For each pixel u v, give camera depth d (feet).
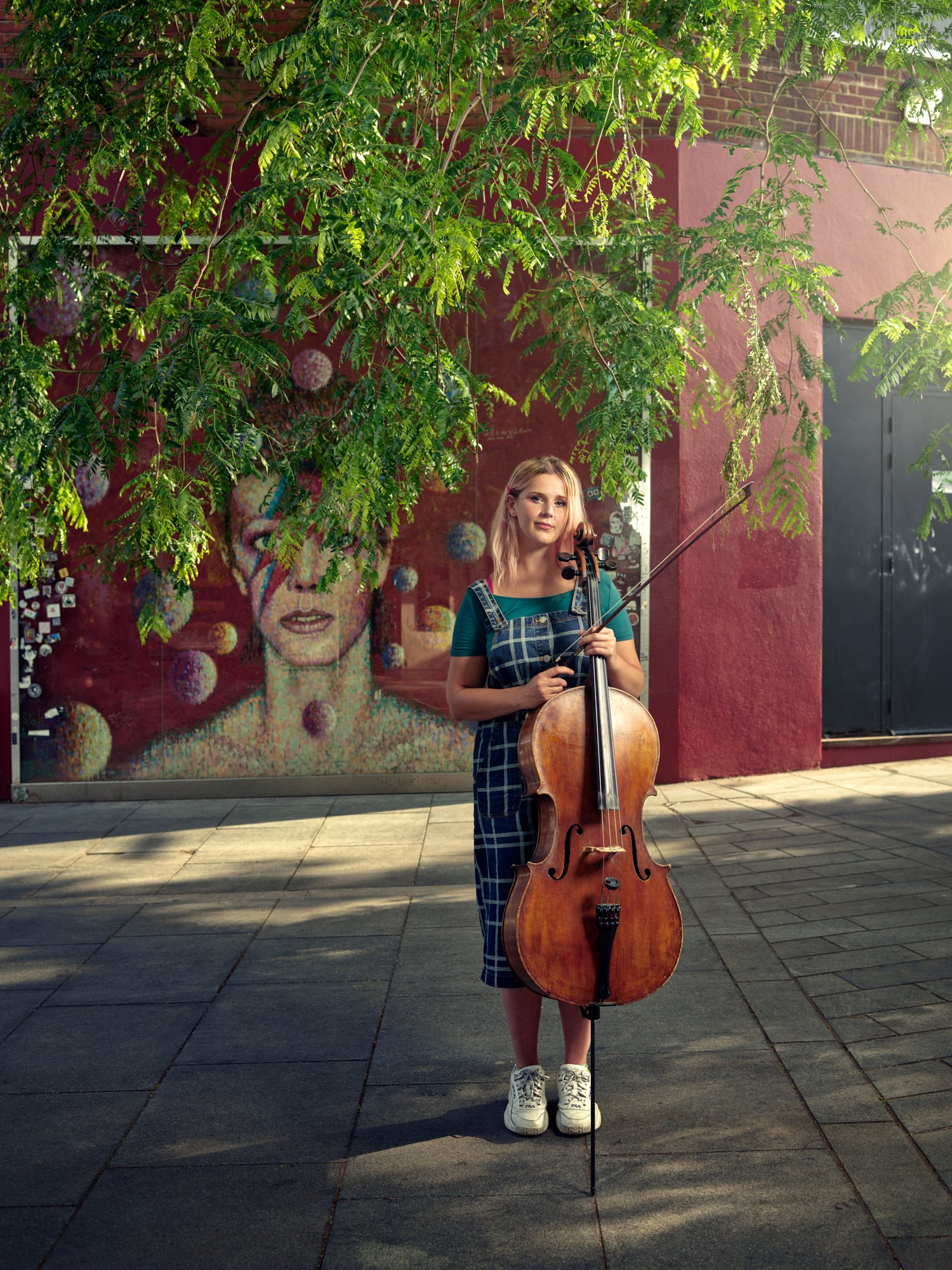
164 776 24.30
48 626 23.95
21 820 22.38
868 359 19.61
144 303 20.92
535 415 24.04
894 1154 8.66
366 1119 9.52
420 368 10.35
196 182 22.12
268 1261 7.45
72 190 13.70
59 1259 7.50
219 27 13.07
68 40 13.24
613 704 8.64
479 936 14.55
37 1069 10.64
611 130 13.52
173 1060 10.80
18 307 13.50
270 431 12.66
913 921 14.44
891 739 27.07
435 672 24.40
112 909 16.22
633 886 8.50
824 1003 11.80
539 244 13.43
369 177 10.66
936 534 27.53
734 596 25.09
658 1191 8.23
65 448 11.51
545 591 9.38
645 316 15.80
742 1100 9.66
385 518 10.76
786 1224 7.76
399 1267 7.36
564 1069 9.32
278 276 11.56
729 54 15.55
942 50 17.40
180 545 11.26
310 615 24.25
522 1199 8.18
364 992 12.58
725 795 23.32
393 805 23.30
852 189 25.99
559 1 13.15
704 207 24.41
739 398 19.40
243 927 15.19
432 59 12.59
